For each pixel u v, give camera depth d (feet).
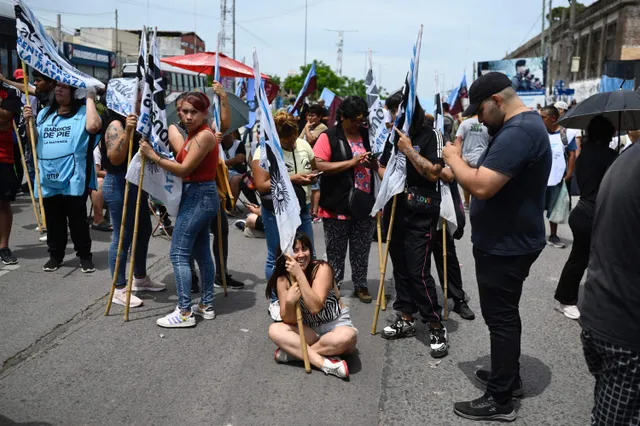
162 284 19.06
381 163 16.06
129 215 17.49
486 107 11.07
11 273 20.08
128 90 17.06
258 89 14.02
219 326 16.07
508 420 11.39
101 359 13.74
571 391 12.73
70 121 19.76
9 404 11.60
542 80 78.23
